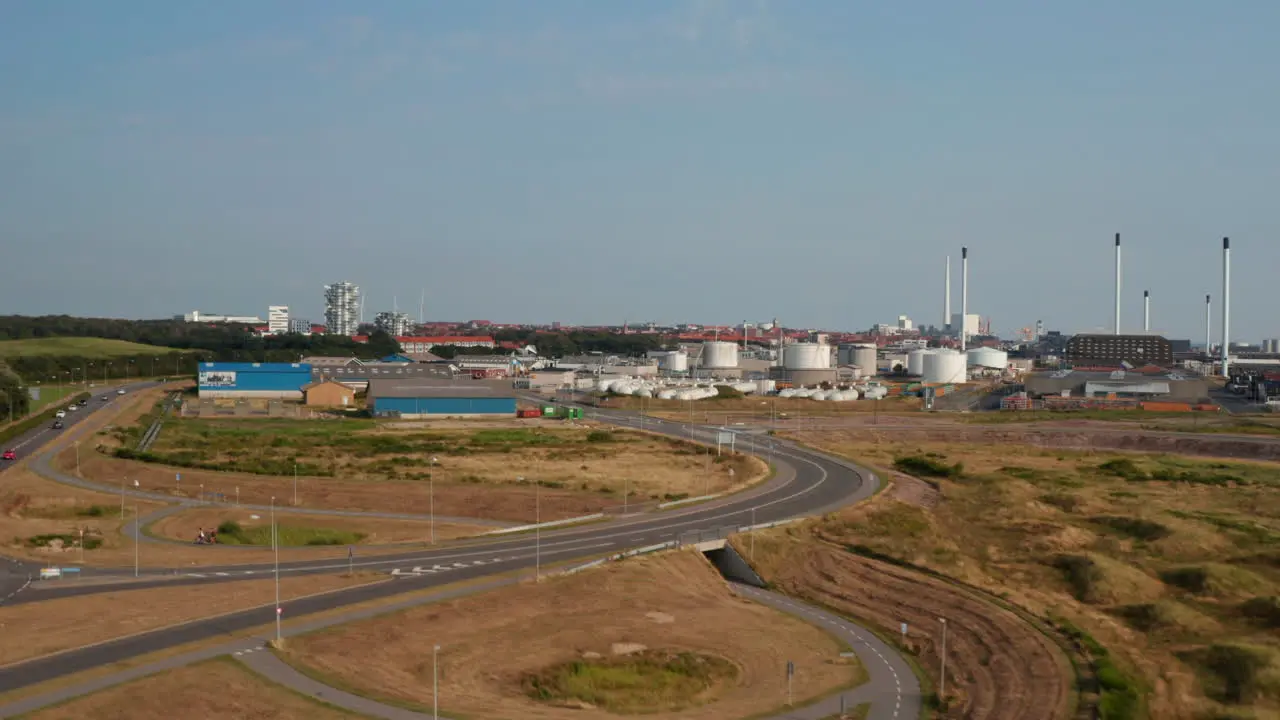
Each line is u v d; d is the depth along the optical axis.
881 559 108.81
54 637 73.12
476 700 66.69
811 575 106.06
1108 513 137.75
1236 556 113.94
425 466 162.00
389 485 143.75
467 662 74.19
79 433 188.88
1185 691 74.44
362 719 61.00
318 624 78.56
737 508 132.50
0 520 116.94
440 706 64.25
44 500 128.38
